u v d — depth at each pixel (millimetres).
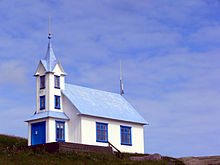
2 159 38969
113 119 55938
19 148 46156
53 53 55562
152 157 46062
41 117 51500
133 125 59531
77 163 39469
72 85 57875
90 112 53156
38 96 53938
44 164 37750
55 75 54062
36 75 54562
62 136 52062
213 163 45031
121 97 65625
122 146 56625
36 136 52188
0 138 61375
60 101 53812
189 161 47344
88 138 52031
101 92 62406
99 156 44219
